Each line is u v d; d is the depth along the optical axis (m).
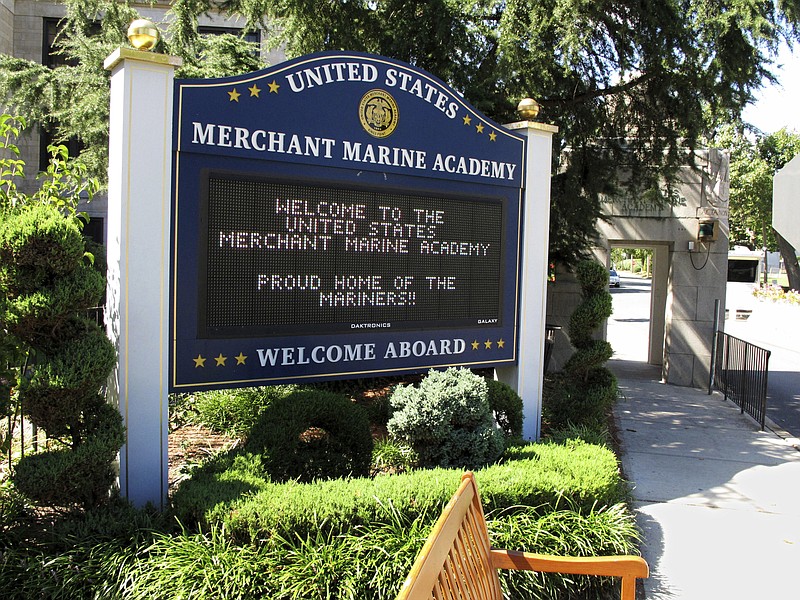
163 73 4.35
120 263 4.24
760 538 4.96
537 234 6.34
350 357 5.25
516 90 8.62
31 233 3.60
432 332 5.70
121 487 4.25
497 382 5.99
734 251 37.16
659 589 4.18
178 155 4.46
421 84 5.55
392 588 3.51
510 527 3.98
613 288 47.47
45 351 3.87
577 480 4.45
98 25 11.30
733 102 8.59
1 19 13.48
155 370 4.35
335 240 5.13
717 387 11.52
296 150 4.93
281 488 3.97
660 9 8.15
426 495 3.90
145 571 3.42
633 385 11.52
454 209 5.80
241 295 4.71
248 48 9.87
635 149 9.75
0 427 5.09
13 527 3.80
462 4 8.52
